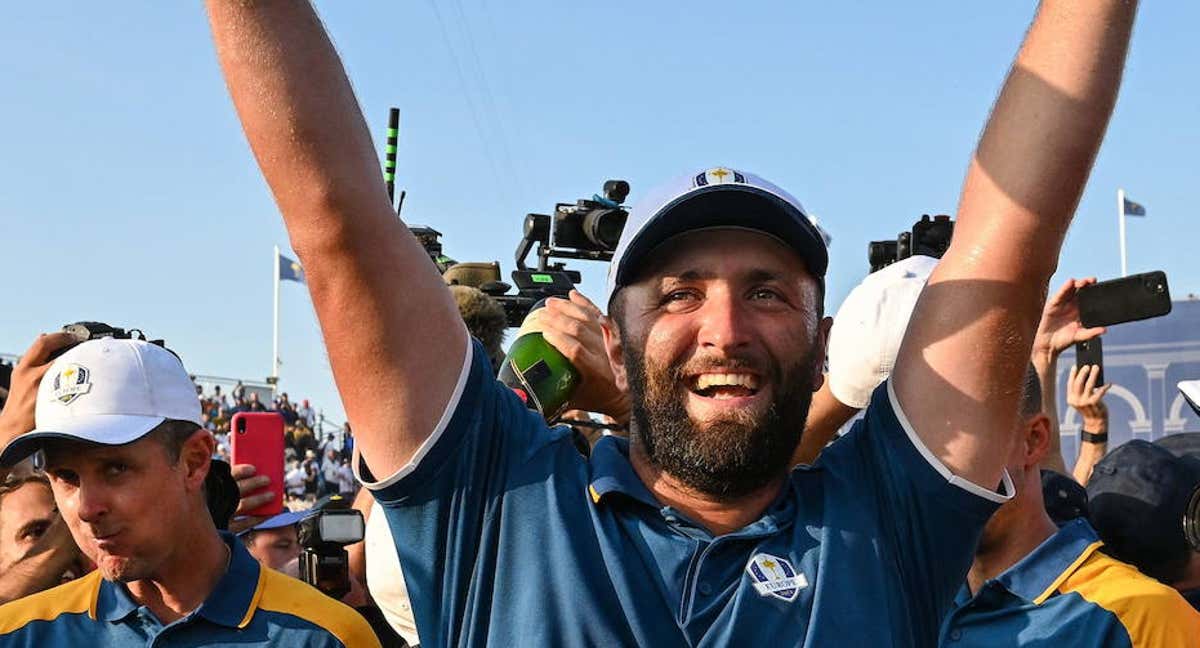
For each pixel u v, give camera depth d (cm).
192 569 323
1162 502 358
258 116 224
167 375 331
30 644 314
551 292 504
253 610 320
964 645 301
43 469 332
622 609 218
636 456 239
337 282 226
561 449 240
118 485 313
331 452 2461
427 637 233
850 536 226
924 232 423
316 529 361
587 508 229
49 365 350
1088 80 230
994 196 235
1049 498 355
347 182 224
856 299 333
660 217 229
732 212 229
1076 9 234
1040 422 312
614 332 249
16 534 358
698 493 229
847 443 248
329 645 319
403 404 229
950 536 231
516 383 338
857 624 216
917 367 238
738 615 215
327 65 229
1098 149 232
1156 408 657
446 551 232
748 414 224
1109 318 373
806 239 232
